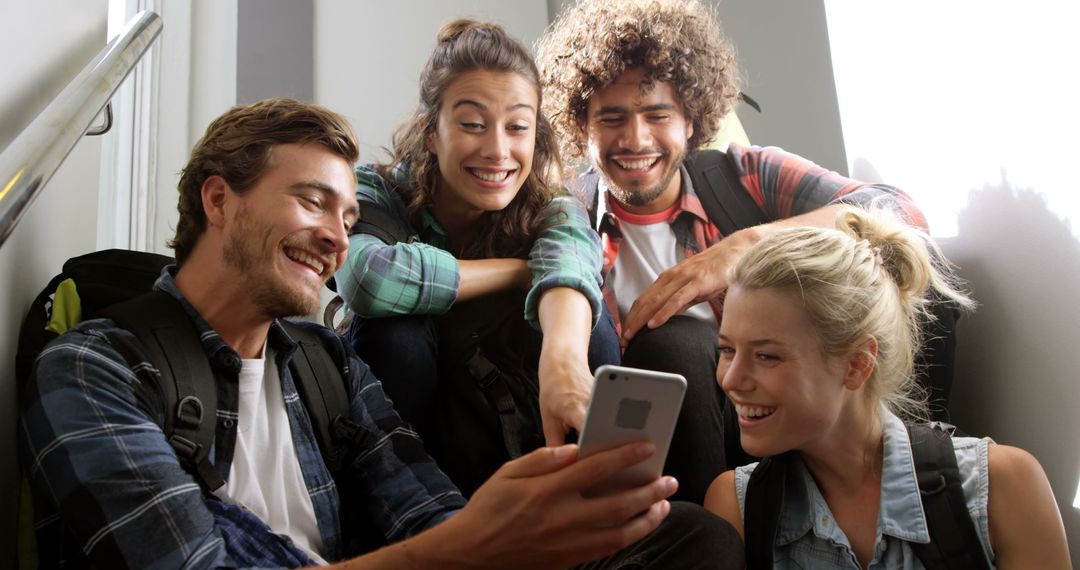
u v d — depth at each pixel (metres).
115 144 2.70
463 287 1.70
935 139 2.23
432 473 1.34
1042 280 1.79
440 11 3.64
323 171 1.24
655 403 0.89
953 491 1.32
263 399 1.26
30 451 1.05
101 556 0.99
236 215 1.22
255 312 1.24
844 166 3.08
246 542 1.10
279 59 3.47
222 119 1.27
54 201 1.53
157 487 1.02
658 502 0.94
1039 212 1.79
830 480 1.39
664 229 2.20
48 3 1.44
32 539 1.19
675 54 2.08
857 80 2.69
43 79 1.42
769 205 2.23
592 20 2.13
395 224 1.79
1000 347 1.96
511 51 1.83
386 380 1.63
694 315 1.99
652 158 2.12
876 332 1.35
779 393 1.31
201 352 1.19
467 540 0.90
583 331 1.59
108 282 1.39
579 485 0.89
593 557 0.92
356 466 1.33
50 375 1.07
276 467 1.23
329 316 2.05
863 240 1.43
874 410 1.38
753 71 3.24
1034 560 1.30
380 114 3.53
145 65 3.08
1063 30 1.69
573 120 2.21
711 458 1.68
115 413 1.05
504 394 1.63
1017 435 1.90
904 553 1.32
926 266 1.48
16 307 1.33
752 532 1.39
